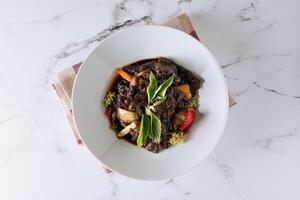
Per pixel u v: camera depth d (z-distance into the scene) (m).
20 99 0.58
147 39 0.52
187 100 0.53
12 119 0.58
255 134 0.59
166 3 0.58
